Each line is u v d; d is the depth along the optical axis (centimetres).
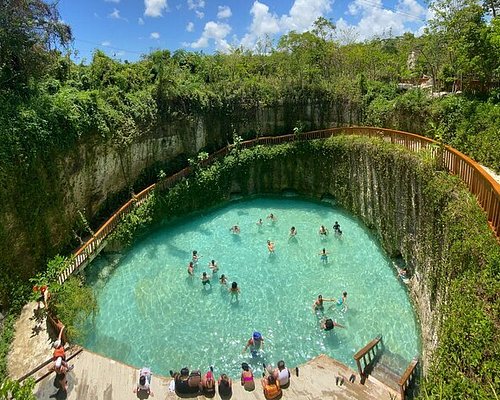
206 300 2177
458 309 1188
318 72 3806
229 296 2202
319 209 3303
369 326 1953
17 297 1991
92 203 2689
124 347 1872
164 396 1516
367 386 1537
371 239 2756
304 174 3522
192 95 3400
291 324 1991
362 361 1744
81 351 1714
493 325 1050
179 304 2150
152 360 1805
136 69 3428
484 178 1486
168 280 2345
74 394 1509
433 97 2861
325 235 2809
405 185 2253
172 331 1970
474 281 1223
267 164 3541
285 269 2430
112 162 2797
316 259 2523
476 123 2219
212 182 3303
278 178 3581
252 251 2634
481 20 2708
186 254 2616
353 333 1914
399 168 2338
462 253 1381
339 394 1502
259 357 1806
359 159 2948
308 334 1925
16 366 1653
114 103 2852
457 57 2855
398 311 2042
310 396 1497
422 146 2288
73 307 1847
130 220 2677
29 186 2105
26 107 2156
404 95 3056
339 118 3656
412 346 1814
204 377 1558
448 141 2397
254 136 3791
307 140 3484
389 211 2478
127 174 2977
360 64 4288
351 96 3566
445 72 3231
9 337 1800
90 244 2283
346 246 2669
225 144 3703
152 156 3184
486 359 985
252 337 1839
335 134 3416
